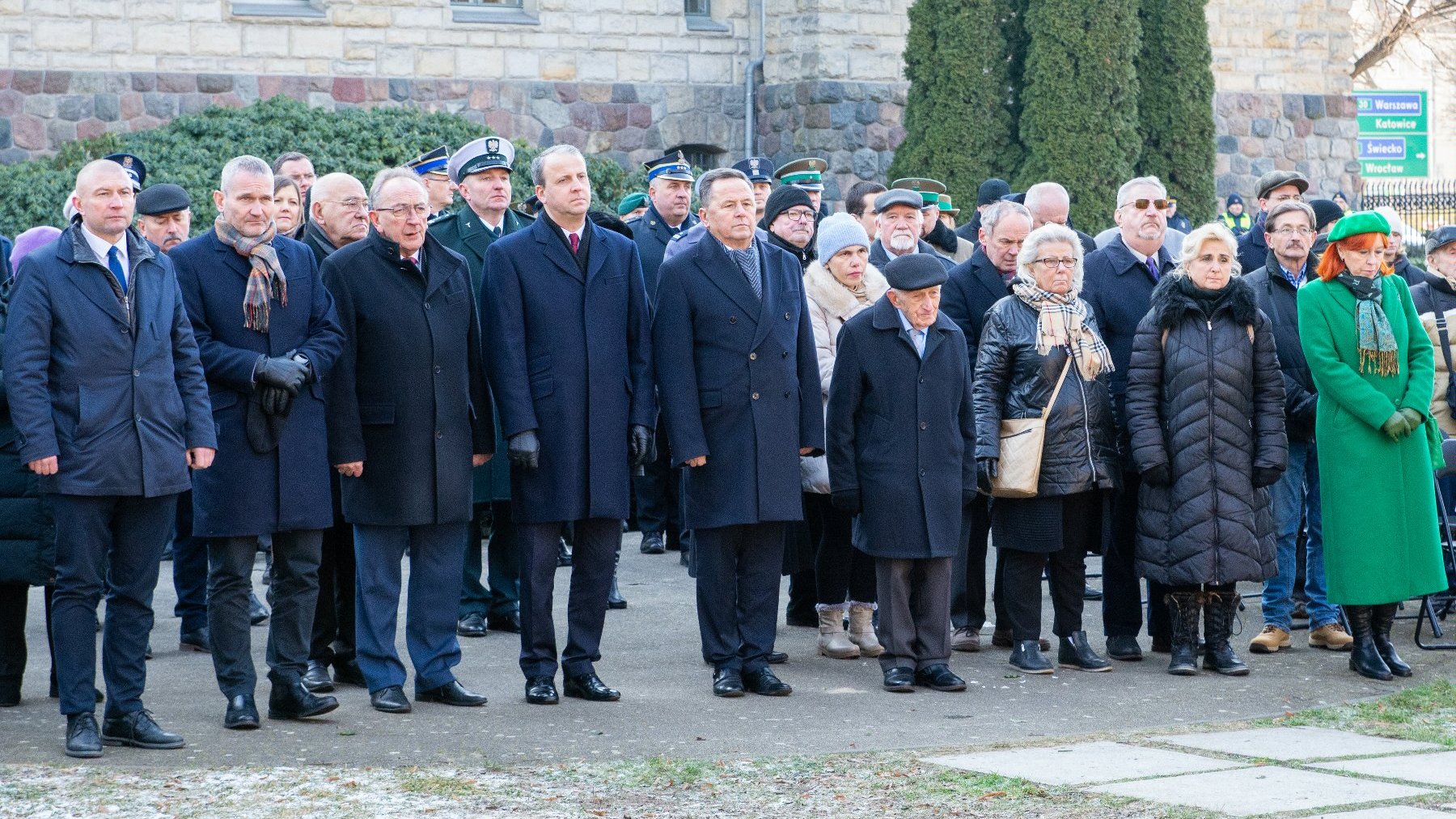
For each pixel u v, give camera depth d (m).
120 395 6.69
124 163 11.16
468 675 8.35
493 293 7.70
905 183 11.79
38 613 10.13
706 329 7.86
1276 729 7.24
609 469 7.71
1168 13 20.66
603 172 19.77
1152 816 5.78
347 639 8.19
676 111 21.64
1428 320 9.91
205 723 7.29
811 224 9.34
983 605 9.17
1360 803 5.89
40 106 18.73
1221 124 24.66
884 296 8.19
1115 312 9.13
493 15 20.95
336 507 7.98
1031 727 7.32
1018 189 19.64
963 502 8.20
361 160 18.58
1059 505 8.41
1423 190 31.30
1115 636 8.91
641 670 8.53
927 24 19.78
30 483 7.12
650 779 6.34
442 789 6.19
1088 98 19.17
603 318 7.75
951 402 8.10
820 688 8.13
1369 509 8.38
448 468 7.55
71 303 6.65
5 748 6.87
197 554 9.09
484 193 9.67
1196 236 8.40
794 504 7.86
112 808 5.94
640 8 21.42
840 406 8.11
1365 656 8.45
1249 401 8.41
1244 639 9.52
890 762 6.59
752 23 21.95
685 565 11.79
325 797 6.08
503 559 9.58
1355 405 8.37
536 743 6.92
